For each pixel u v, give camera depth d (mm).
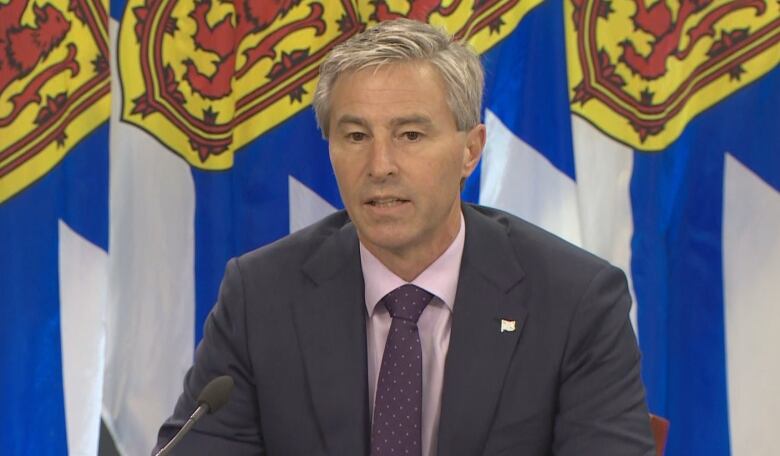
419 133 4930
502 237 5637
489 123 8406
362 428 5289
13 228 8398
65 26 8336
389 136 4926
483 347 5305
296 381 5430
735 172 8273
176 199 8516
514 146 8406
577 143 8398
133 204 8508
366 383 5359
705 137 8297
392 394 5258
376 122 4906
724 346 8398
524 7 8305
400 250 5305
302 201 8531
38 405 8523
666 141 8305
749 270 8328
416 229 5031
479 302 5383
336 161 5039
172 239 8539
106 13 8391
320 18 8430
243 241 8562
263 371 5473
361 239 5441
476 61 5152
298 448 5410
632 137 8328
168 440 5508
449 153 5012
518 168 8422
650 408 8352
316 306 5508
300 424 5406
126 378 8602
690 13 8211
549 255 5574
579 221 8375
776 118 8195
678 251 8430
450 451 5203
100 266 8508
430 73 4941
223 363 5566
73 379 8539
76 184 8438
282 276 5656
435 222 5121
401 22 5105
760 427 8398
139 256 8531
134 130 8461
